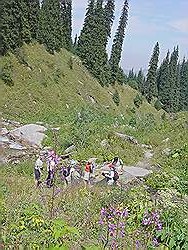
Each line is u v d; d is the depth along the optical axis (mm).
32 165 21125
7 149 24531
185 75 126375
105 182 18797
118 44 97062
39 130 30891
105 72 91812
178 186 17750
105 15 94500
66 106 65750
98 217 11344
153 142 31703
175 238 10875
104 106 81250
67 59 80688
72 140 27812
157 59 111250
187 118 38750
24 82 60000
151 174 20109
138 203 12711
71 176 18203
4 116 41719
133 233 10727
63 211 11953
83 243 8883
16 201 11305
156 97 113188
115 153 26062
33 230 7773
